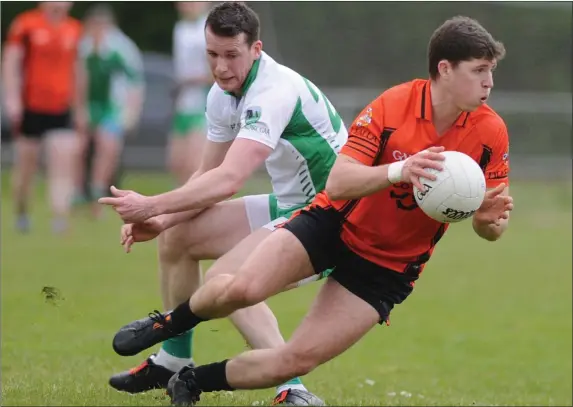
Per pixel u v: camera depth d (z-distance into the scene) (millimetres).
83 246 48906
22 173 51250
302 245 18125
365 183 16953
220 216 20875
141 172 81812
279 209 21016
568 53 78500
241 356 18719
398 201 17797
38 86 50156
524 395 26078
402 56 76750
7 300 35188
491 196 17797
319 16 76250
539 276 45438
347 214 18141
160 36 98062
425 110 17344
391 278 18438
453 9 77000
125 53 57219
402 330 34531
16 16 89000
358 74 76500
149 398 20391
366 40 76438
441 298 40156
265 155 19781
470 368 29516
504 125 17875
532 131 79188
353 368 29031
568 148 79375
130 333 19719
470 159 17109
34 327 31047
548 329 35094
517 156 79188
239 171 19469
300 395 20828
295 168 20828
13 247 47625
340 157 17547
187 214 20734
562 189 75938
